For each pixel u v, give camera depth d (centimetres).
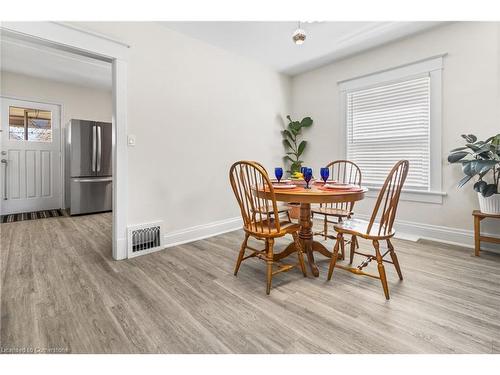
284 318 148
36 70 412
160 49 268
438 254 244
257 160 380
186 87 292
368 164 342
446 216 281
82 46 213
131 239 245
